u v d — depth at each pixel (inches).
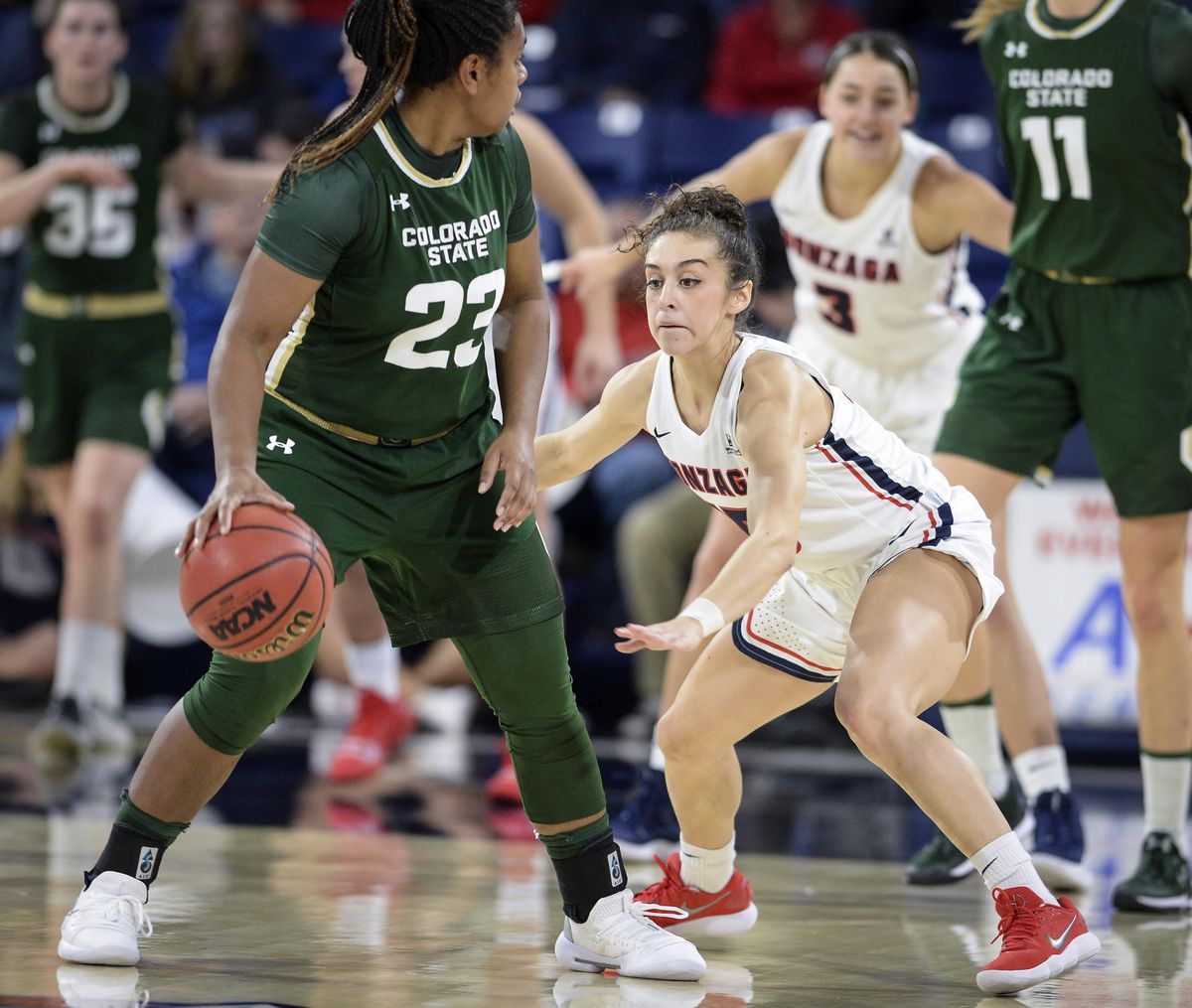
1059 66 526.6
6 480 1024.9
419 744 966.4
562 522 1028.5
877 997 379.6
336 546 384.5
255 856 561.6
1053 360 545.0
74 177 790.5
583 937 401.4
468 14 361.4
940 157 609.6
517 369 406.6
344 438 388.2
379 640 807.1
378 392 384.5
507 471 389.1
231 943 414.9
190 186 847.7
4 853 538.0
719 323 402.0
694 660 594.2
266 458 385.1
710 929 450.0
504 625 396.5
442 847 598.2
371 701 809.5
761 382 400.2
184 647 1068.5
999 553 577.6
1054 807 560.7
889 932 464.8
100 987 357.7
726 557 620.7
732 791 439.5
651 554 939.3
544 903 490.9
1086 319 536.7
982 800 391.2
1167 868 520.7
